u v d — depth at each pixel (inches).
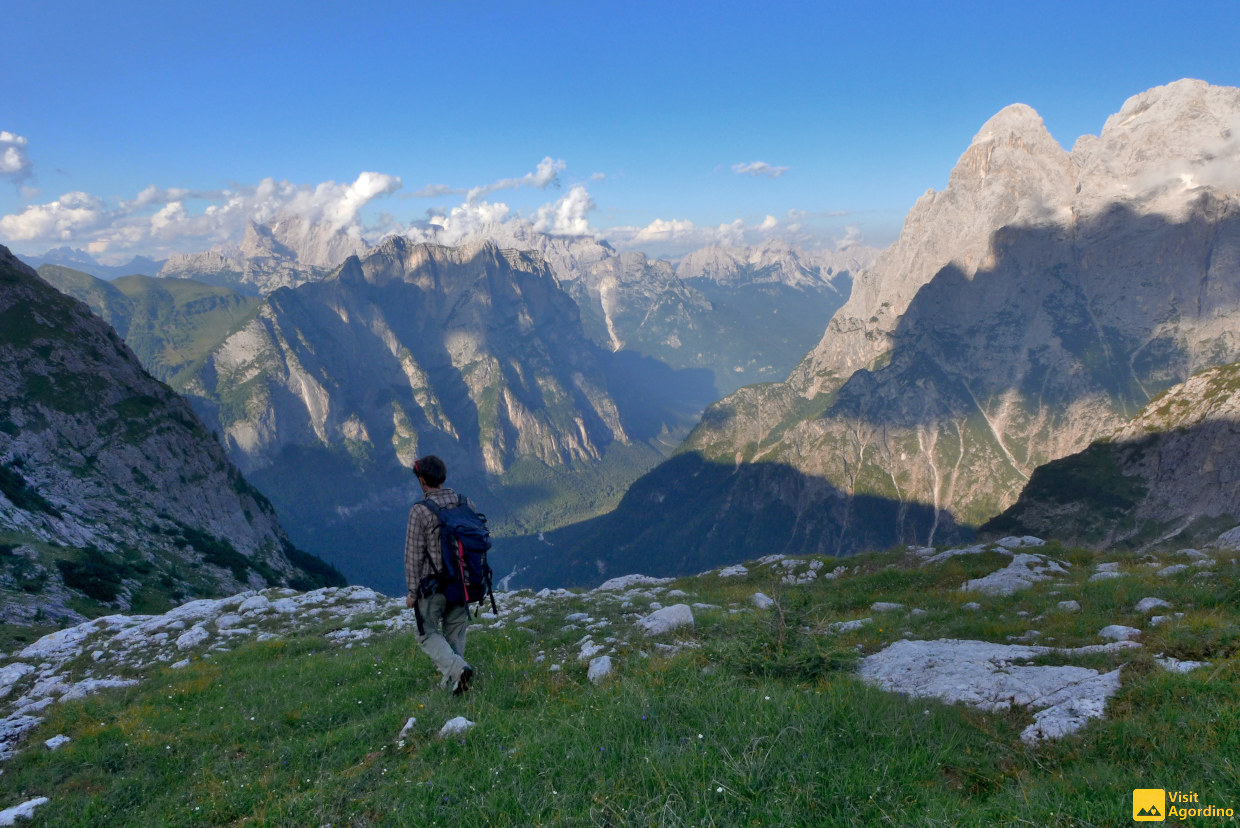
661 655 457.7
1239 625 329.1
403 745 330.6
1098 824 169.5
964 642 387.2
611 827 195.0
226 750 403.9
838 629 483.8
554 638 581.9
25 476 3127.5
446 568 358.0
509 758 261.9
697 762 224.8
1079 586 590.6
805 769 214.1
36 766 417.4
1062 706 259.8
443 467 375.2
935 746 233.9
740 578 1124.5
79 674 722.8
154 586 2723.9
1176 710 228.7
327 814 260.1
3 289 4136.3
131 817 327.9
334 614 974.4
